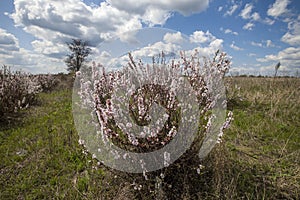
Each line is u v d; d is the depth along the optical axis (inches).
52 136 178.4
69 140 162.9
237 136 164.7
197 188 100.4
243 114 218.5
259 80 394.3
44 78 569.6
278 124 189.0
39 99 372.8
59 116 247.8
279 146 148.6
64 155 142.9
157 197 91.0
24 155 149.3
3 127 214.1
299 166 121.7
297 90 288.8
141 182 97.4
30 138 181.5
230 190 94.4
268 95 273.3
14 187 114.7
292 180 110.3
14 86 302.4
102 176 114.5
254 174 116.0
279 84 340.2
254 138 163.8
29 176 123.7
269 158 134.6
